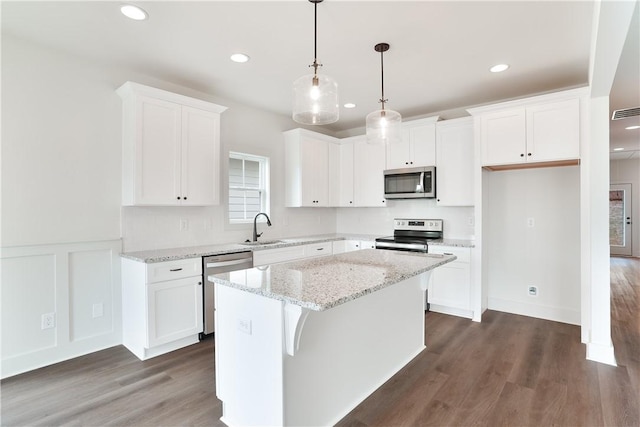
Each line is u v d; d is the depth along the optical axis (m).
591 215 2.74
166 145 3.08
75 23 2.33
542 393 2.24
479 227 3.66
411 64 2.99
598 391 2.25
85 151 2.88
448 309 3.94
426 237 4.50
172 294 2.88
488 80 3.36
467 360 2.72
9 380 2.43
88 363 2.69
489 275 4.10
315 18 2.09
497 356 2.79
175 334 2.90
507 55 2.81
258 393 1.75
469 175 3.91
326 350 1.89
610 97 3.67
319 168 4.73
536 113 3.31
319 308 1.37
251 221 4.24
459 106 4.20
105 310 2.99
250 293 1.79
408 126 4.36
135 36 2.51
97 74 2.94
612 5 1.52
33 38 2.54
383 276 1.90
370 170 4.75
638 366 2.59
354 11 2.19
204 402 2.16
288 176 4.59
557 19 2.28
